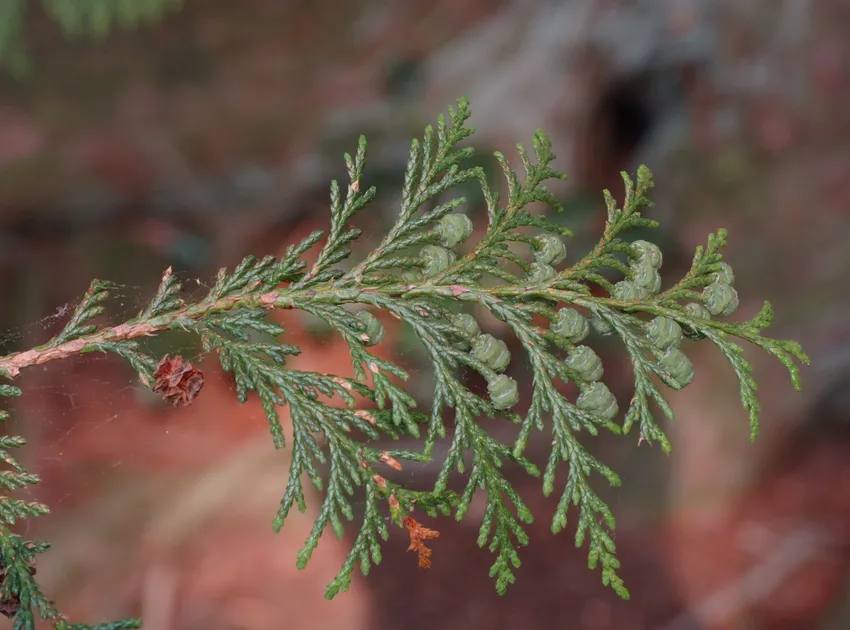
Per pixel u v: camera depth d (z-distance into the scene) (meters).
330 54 2.08
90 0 1.12
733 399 1.23
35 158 1.73
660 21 1.38
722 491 1.24
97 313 0.57
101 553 1.19
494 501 0.56
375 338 0.57
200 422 1.38
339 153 1.57
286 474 1.30
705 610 1.15
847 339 1.16
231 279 0.58
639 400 0.56
